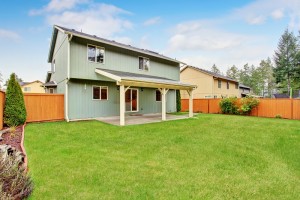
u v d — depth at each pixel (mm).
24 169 3955
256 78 57656
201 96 27453
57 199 3236
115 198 3305
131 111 15281
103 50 13031
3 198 2668
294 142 7316
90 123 10727
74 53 11602
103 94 13383
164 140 7238
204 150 6121
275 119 14227
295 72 37219
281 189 3768
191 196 3424
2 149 4727
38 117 11188
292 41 38250
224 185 3857
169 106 18703
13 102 9414
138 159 5211
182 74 30125
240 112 17469
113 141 7016
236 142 7164
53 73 16812
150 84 11438
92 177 4055
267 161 5297
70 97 11820
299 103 14617
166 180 4008
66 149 5910
